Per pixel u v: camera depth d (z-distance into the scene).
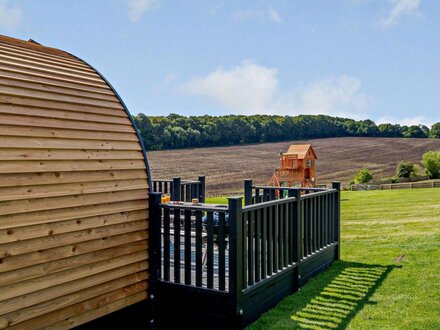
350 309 5.25
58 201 3.85
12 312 3.45
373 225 11.95
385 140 69.69
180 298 4.79
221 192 33.34
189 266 4.75
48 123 3.96
